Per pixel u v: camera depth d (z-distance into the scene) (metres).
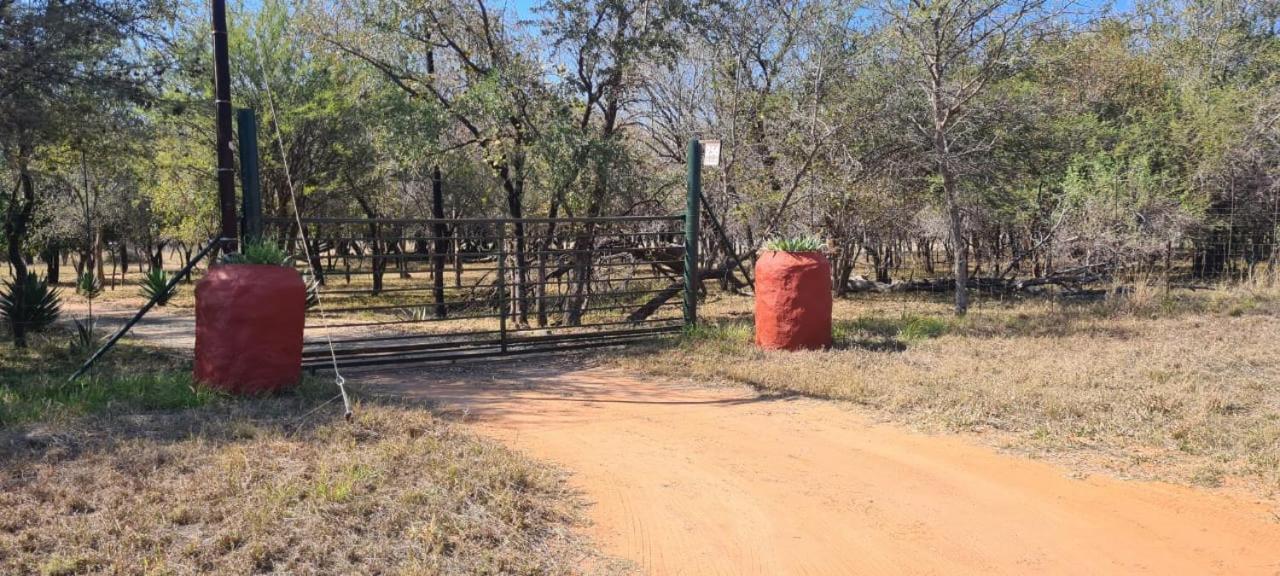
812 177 16.22
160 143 18.73
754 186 16.91
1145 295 14.91
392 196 29.81
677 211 17.61
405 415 6.95
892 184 17.34
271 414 6.83
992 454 6.46
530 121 14.59
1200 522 5.12
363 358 10.77
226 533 4.26
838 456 6.45
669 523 5.02
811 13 16.53
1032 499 5.50
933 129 15.92
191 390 7.45
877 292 22.06
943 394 8.11
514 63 14.38
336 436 6.12
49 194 21.08
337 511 4.65
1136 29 22.97
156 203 22.50
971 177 18.11
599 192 14.92
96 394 7.32
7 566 3.88
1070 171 17.41
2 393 7.58
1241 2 22.20
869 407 7.93
